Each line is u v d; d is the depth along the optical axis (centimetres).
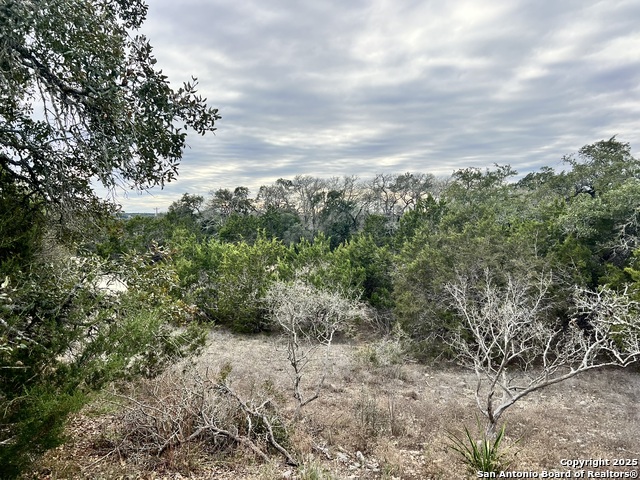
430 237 1578
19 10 291
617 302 684
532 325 790
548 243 1425
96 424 550
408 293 1323
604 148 2180
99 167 406
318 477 457
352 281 1638
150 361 575
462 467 525
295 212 5131
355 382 987
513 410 831
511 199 2328
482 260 1249
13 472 328
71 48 338
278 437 570
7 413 329
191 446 509
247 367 1020
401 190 4672
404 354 1227
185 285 1554
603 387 1027
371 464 545
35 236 445
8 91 331
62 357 416
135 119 403
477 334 697
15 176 447
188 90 427
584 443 673
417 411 774
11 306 329
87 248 571
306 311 1085
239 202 5091
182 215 4334
